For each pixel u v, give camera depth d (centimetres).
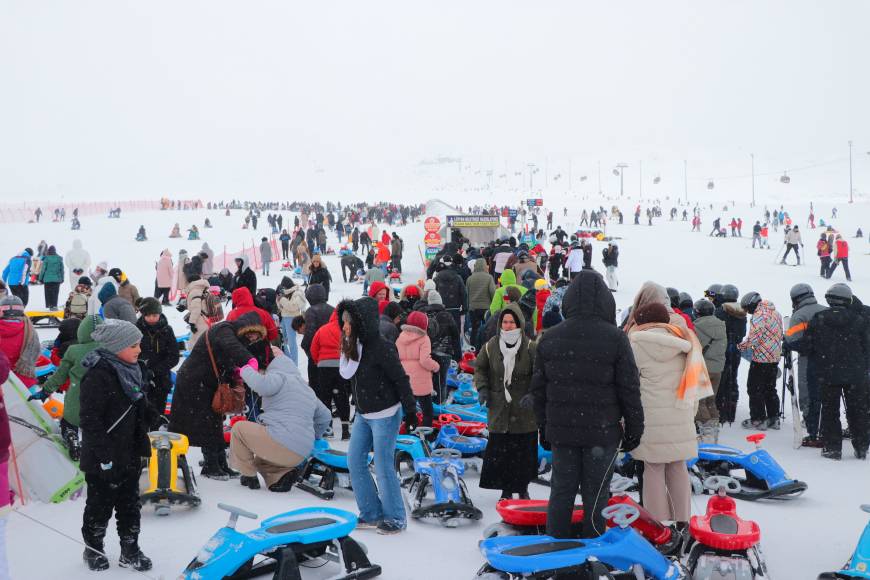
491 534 557
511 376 638
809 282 2877
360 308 596
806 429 975
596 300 529
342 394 927
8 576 442
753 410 1004
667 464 605
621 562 475
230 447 728
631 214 8294
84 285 1480
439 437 815
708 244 4578
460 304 1371
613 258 2712
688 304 943
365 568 515
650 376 591
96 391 500
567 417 522
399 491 616
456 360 1198
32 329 802
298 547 496
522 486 647
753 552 488
